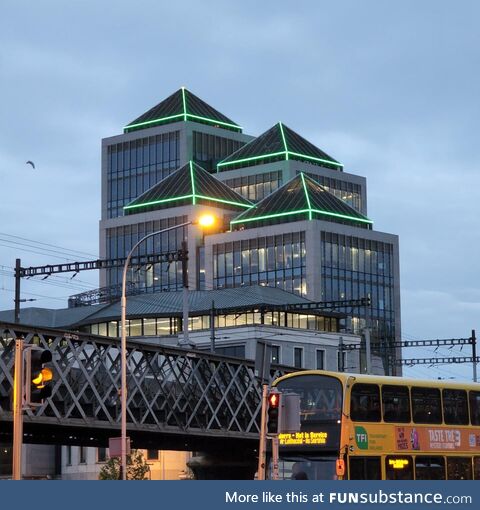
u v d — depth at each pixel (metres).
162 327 150.50
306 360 144.25
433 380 48.91
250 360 86.69
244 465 93.25
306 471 44.81
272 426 41.53
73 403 69.19
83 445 80.56
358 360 152.00
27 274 79.69
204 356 81.94
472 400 49.97
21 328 66.44
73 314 160.50
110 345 73.75
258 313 148.25
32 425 69.31
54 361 68.62
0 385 65.50
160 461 119.56
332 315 154.25
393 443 46.19
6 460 130.12
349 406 45.09
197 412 81.25
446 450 48.19
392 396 46.75
